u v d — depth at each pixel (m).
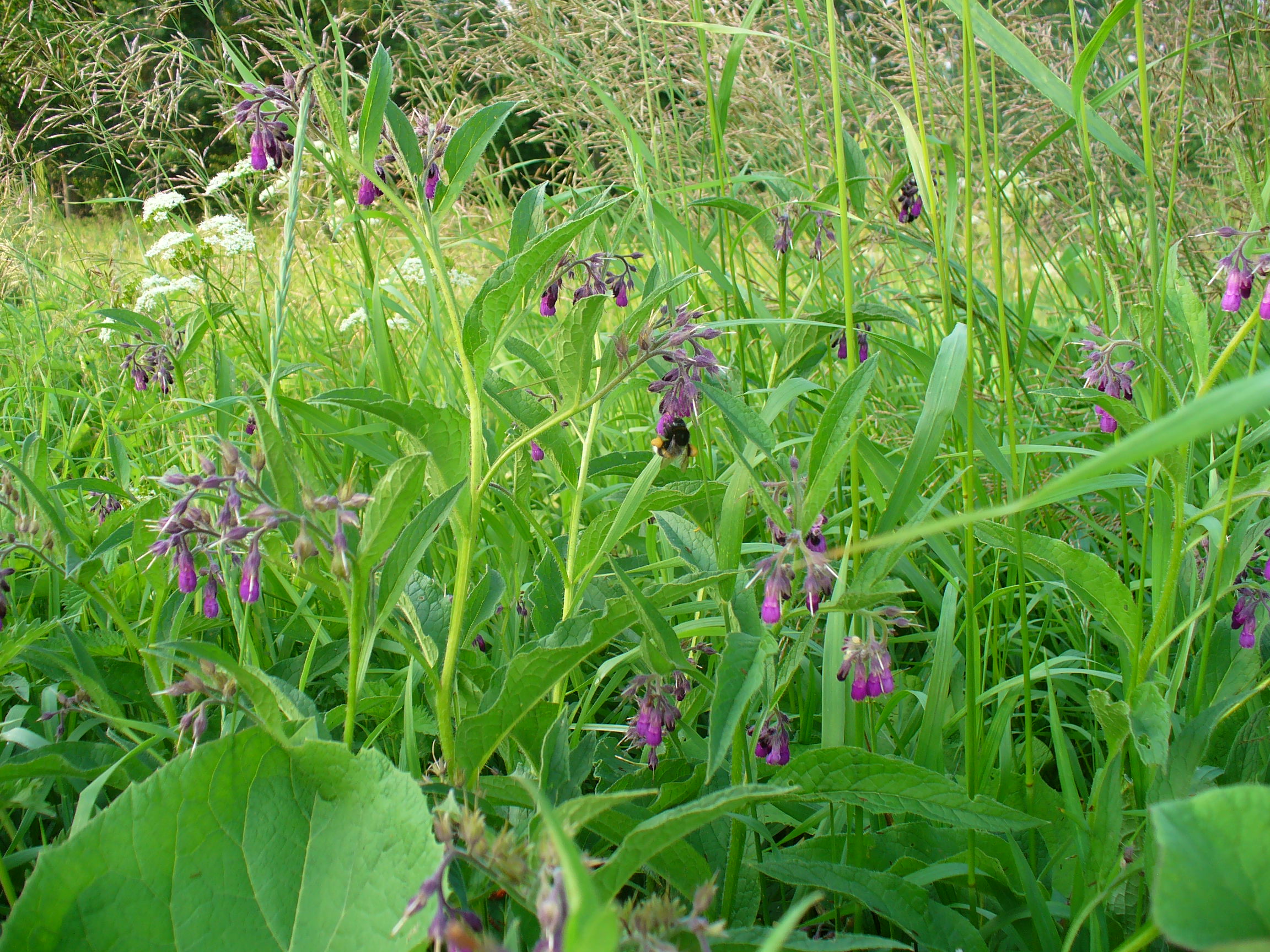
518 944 1.73
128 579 3.24
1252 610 2.32
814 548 1.86
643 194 3.16
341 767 1.72
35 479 2.89
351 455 3.72
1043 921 1.98
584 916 0.78
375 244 5.63
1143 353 2.54
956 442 3.27
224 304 3.99
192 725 1.91
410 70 5.30
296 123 2.39
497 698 2.00
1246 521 2.23
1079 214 4.68
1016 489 2.31
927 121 5.04
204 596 1.98
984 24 2.50
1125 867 1.97
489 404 2.52
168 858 1.60
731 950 1.61
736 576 2.04
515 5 4.97
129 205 5.05
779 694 2.02
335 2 4.78
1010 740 2.49
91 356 5.57
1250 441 2.04
